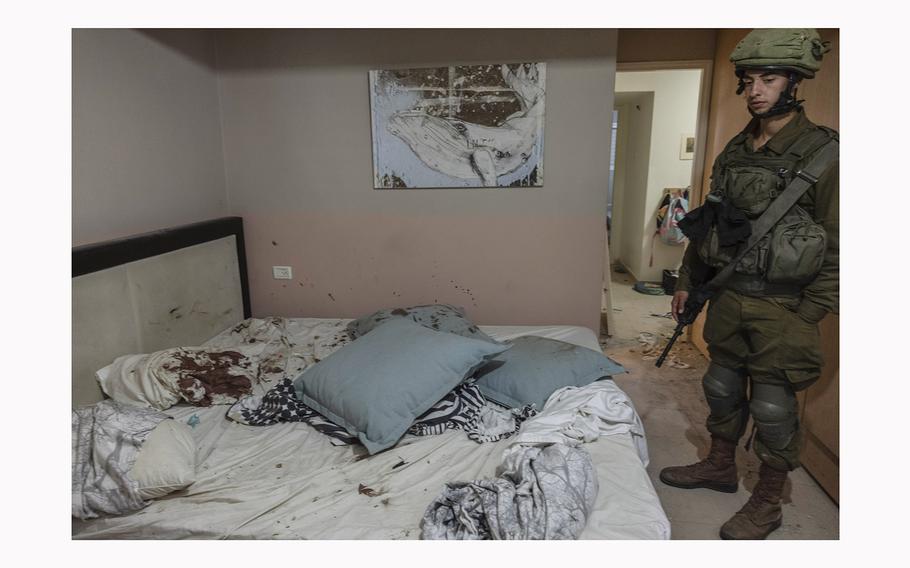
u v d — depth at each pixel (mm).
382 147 2701
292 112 2750
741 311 1792
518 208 2697
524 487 1299
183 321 2373
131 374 1889
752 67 1638
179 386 1879
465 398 1853
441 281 2848
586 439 1625
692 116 5270
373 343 1920
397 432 1633
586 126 2568
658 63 3471
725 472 2104
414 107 2631
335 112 2719
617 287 5609
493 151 2629
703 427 2643
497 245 2758
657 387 3102
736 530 1824
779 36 1597
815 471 2170
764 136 1766
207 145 2693
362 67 2645
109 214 2037
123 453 1444
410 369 1741
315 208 2846
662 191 5484
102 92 1986
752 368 1790
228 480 1516
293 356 2352
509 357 2037
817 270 1619
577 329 2639
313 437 1735
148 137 2248
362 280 2902
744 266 1751
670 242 5352
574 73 2525
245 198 2887
